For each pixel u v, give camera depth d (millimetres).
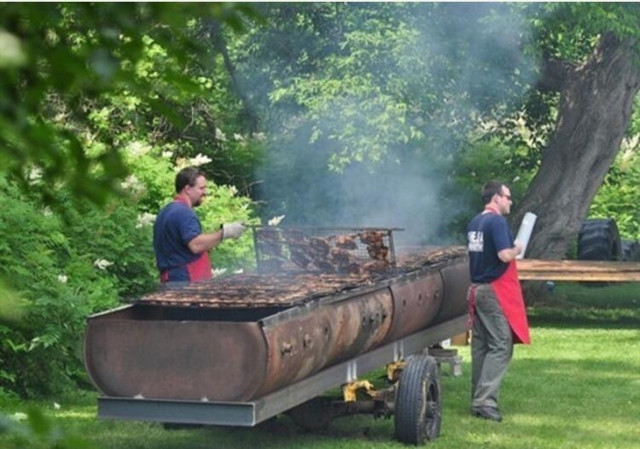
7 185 11516
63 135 1807
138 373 7898
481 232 10703
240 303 8008
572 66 19875
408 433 9461
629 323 18141
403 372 9539
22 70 1706
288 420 10383
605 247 21688
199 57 1959
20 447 1831
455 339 13742
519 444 9711
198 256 9898
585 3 17172
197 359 7762
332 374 8773
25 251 11195
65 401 11180
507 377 13070
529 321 18281
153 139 17781
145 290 13078
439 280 10727
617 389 12422
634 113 25031
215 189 15781
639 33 17469
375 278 9555
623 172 24109
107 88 1811
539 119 21156
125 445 9430
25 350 10797
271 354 7590
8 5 1709
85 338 7984
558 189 19641
